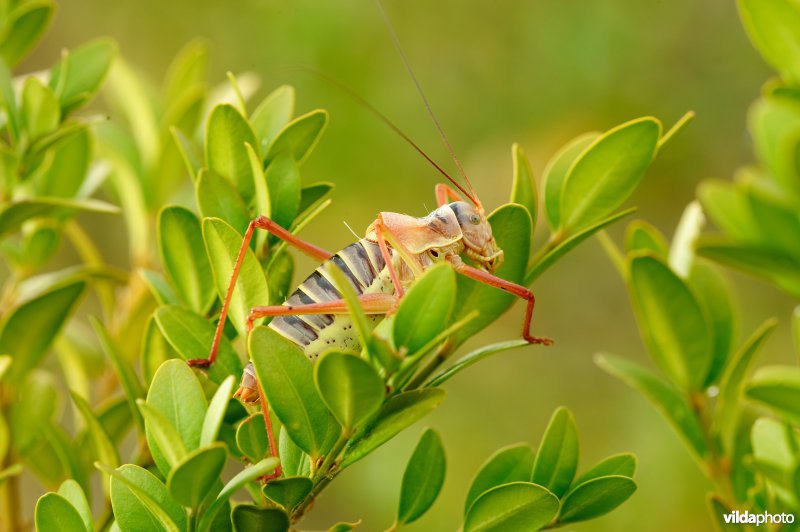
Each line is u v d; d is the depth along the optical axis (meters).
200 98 0.37
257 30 0.54
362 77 0.52
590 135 0.32
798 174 0.33
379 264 0.32
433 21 0.55
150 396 0.29
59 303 0.33
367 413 0.29
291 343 0.29
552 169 0.32
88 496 0.33
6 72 0.33
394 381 0.29
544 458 0.31
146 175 0.37
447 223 0.32
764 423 0.33
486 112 0.54
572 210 0.32
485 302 0.32
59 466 0.34
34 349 0.33
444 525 0.50
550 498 0.30
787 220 0.34
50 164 0.35
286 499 0.29
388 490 0.50
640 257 0.32
